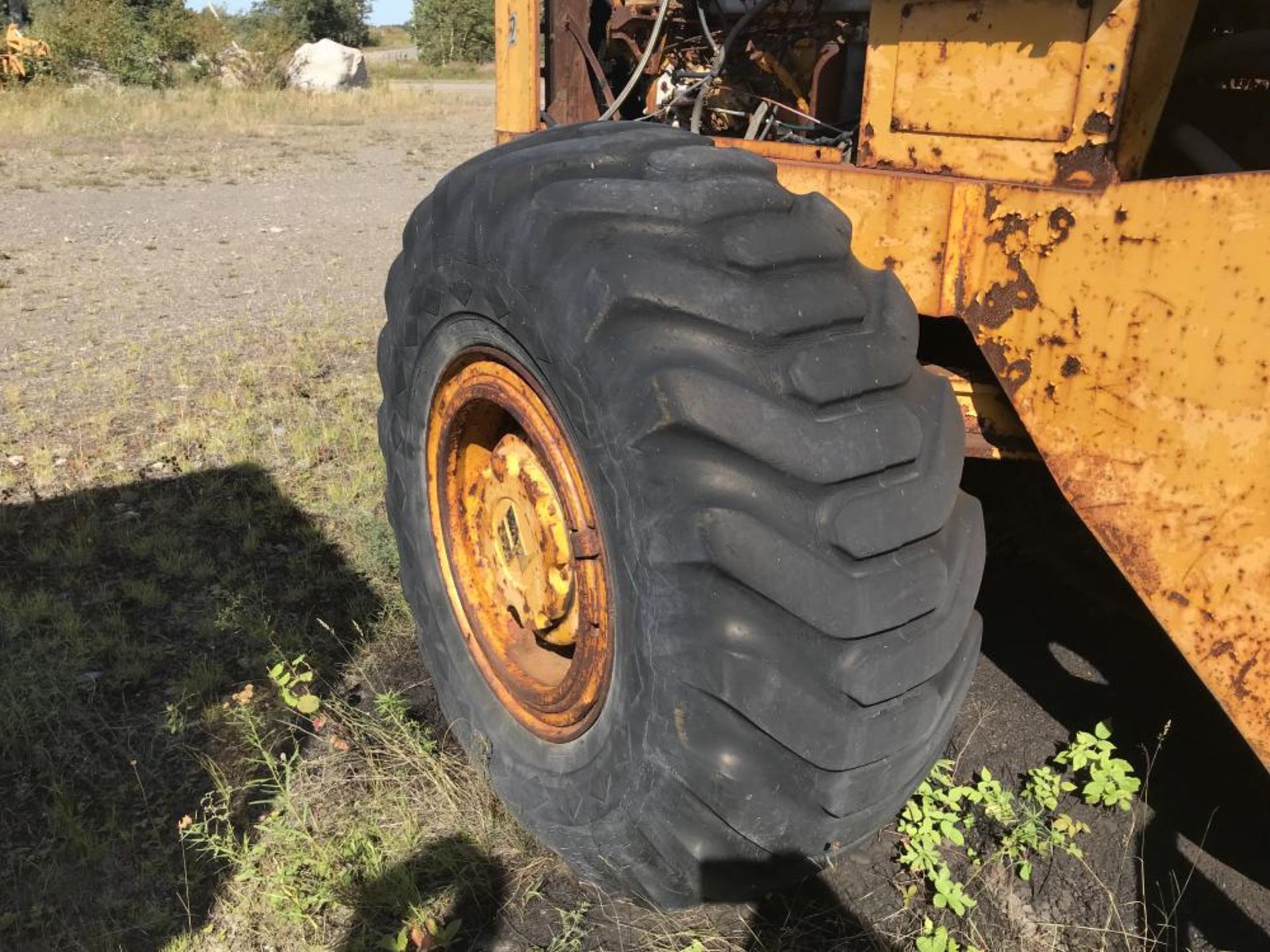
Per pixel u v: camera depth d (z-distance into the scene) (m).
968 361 2.39
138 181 12.78
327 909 2.36
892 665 1.72
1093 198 1.79
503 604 2.49
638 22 3.59
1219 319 1.68
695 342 1.73
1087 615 3.34
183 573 3.77
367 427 5.01
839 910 2.33
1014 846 2.41
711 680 1.73
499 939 2.27
